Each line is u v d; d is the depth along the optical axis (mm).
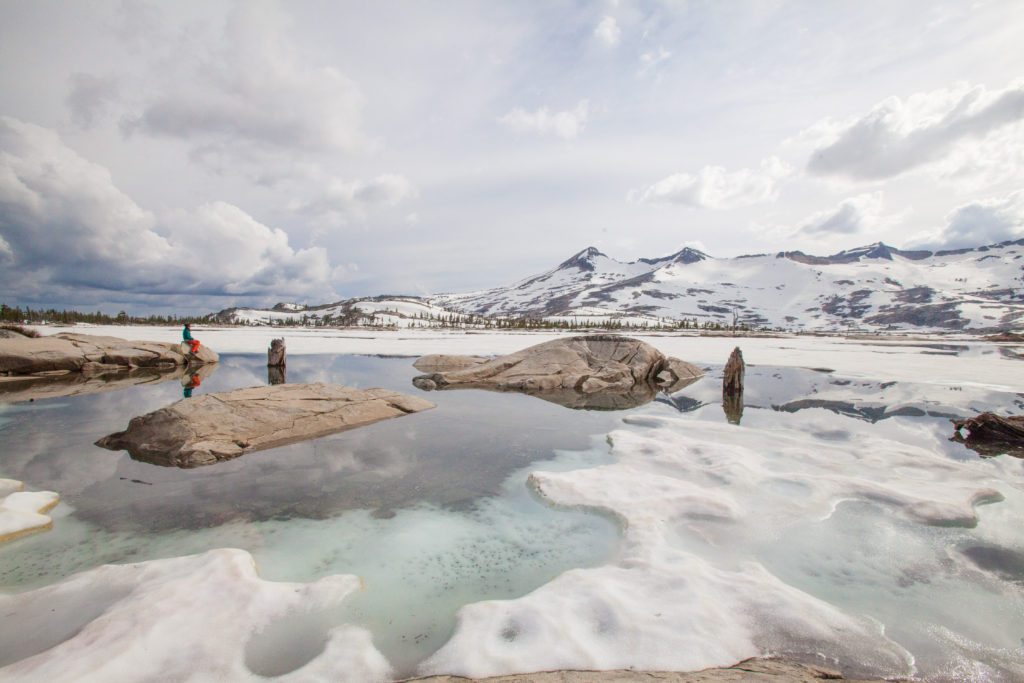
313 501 7484
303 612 4602
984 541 6082
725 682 3529
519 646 4055
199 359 29219
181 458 9203
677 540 6055
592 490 7582
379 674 3793
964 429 11914
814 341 78875
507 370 22641
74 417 13406
